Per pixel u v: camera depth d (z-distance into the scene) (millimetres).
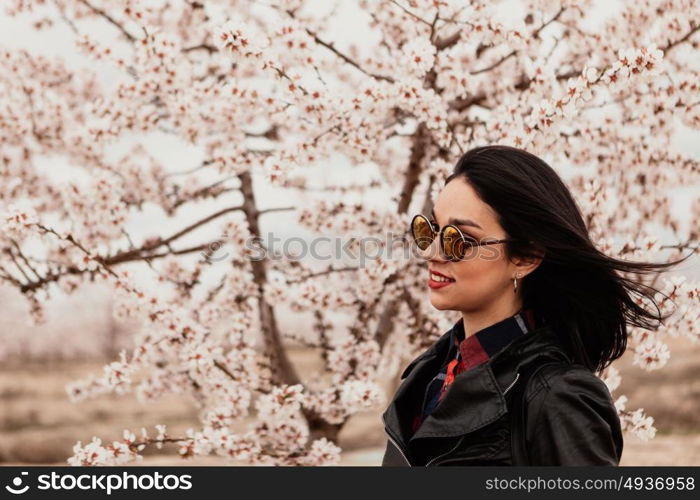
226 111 5293
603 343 2131
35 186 6707
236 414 4566
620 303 2129
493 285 1996
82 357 23234
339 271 5645
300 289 5281
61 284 5707
